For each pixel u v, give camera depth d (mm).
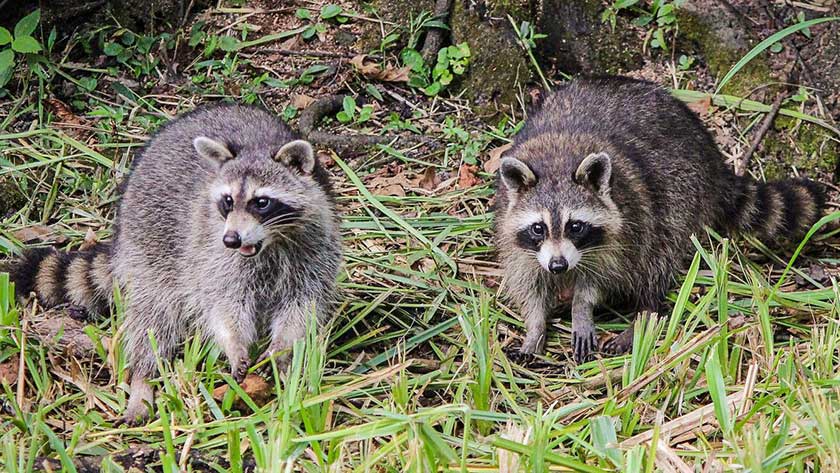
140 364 6828
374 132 9539
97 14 10109
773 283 8180
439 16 9977
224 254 6707
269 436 5426
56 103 9477
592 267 7660
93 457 5699
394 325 7477
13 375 6633
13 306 6766
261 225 6547
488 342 6770
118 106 9562
